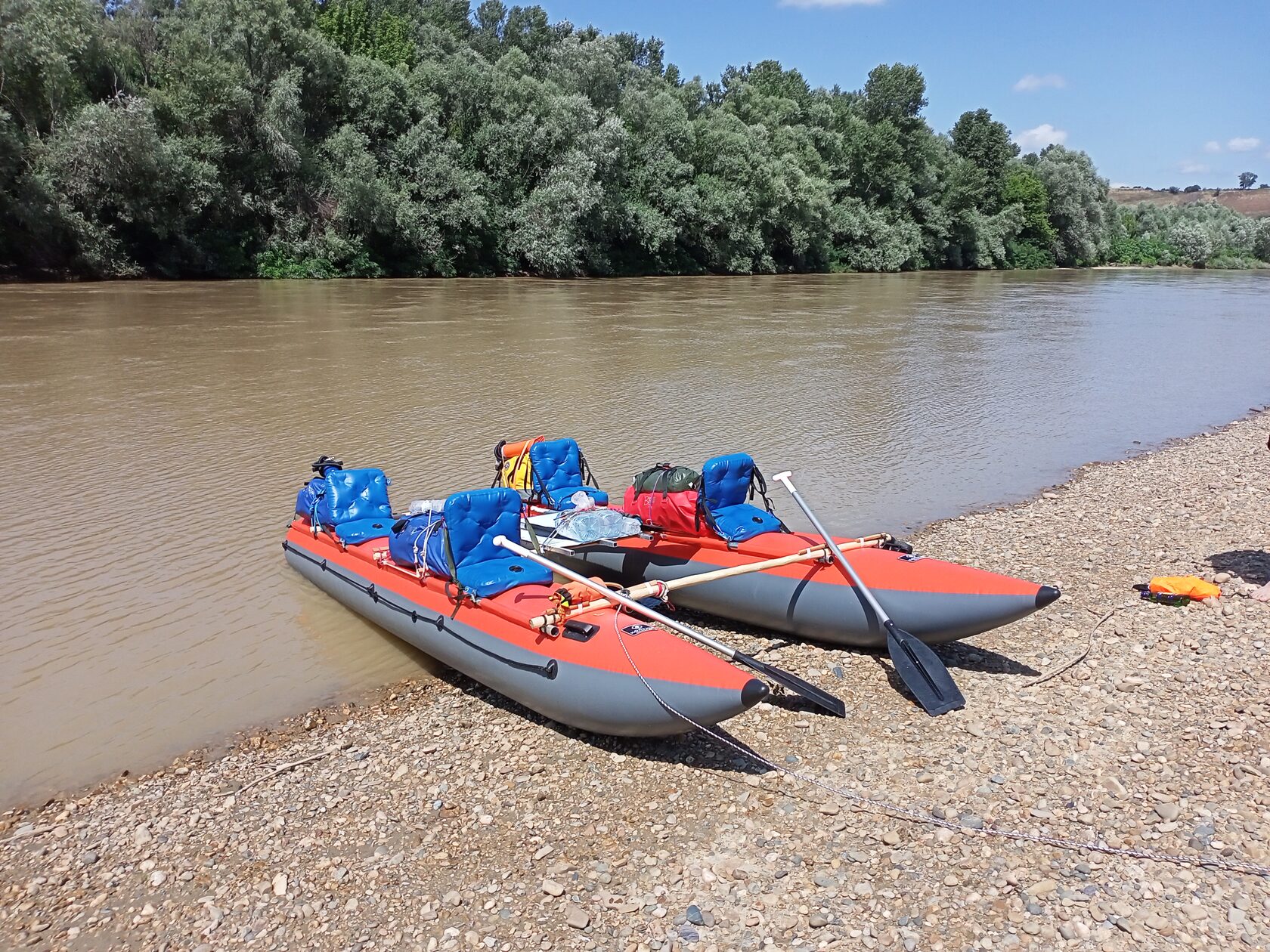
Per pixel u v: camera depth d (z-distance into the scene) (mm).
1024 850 5254
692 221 54281
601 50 53562
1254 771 5836
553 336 25906
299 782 6168
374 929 4836
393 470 12664
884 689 7309
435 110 45625
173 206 37656
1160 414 18391
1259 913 4707
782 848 5375
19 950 4734
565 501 9703
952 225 72562
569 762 6355
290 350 22094
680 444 14516
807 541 8453
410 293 37188
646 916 4863
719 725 6770
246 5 40875
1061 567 9734
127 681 7422
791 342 26500
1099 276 70875
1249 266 89938
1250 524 11047
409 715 7055
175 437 14211
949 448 15117
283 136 40406
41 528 10461
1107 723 6535
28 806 5926
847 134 69938
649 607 9047
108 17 44688
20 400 16297
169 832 5664
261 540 10266
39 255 35250
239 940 4789
